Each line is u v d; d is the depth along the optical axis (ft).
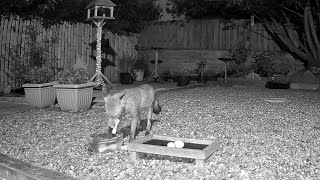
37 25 41.60
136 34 64.44
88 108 28.17
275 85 47.62
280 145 17.67
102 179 12.67
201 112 27.32
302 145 17.75
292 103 33.32
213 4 60.08
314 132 20.98
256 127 22.09
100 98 34.32
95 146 15.74
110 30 55.26
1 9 36.81
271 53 57.41
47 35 42.91
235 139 18.78
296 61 55.36
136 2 60.80
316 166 14.33
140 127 21.24
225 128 21.62
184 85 50.16
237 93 41.14
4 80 37.93
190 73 61.31
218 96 37.83
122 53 59.00
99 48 43.06
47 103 29.04
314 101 35.04
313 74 48.21
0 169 13.84
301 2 49.08
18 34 39.24
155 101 18.76
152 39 64.85
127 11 58.29
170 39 64.03
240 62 57.62
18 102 31.81
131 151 14.65
